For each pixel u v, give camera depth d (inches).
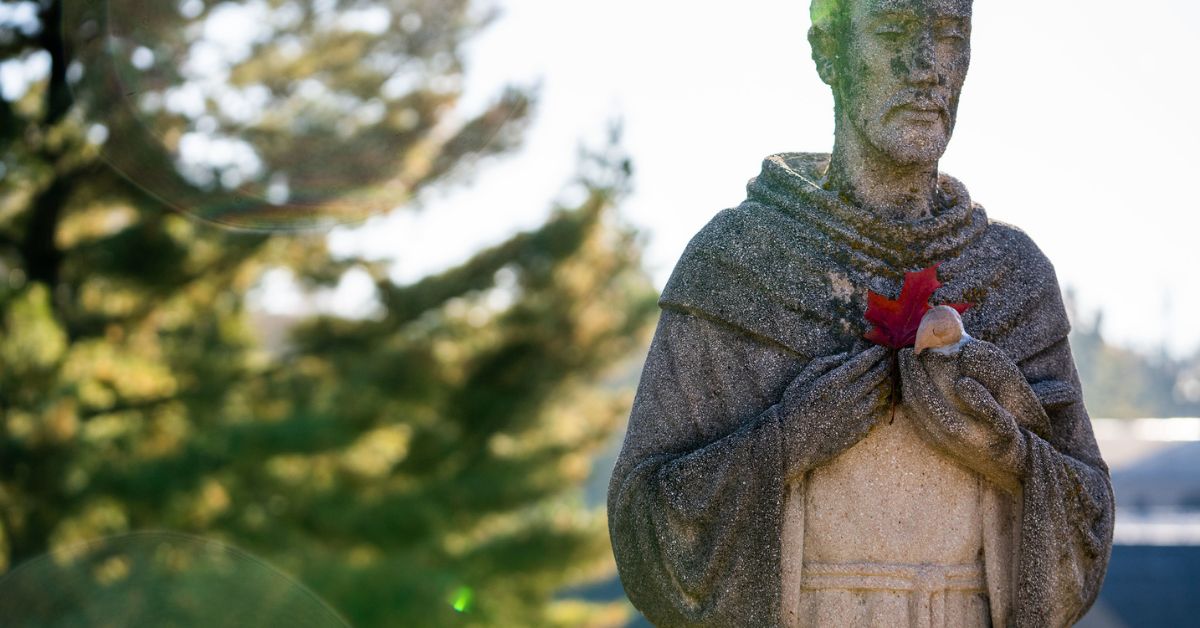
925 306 109.0
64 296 378.0
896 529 109.3
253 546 362.0
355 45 315.3
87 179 367.6
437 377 393.1
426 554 383.2
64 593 347.3
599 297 407.8
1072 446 113.1
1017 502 109.1
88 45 286.8
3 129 358.3
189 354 374.3
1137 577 436.5
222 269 375.6
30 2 346.6
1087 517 110.1
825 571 109.3
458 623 380.5
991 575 109.1
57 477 335.3
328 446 361.1
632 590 111.6
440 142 323.9
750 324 111.7
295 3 306.5
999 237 116.6
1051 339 114.1
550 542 398.6
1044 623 107.0
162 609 350.0
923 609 108.6
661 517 109.0
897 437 109.7
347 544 382.0
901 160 114.2
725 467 107.7
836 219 113.7
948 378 106.7
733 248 113.7
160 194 297.0
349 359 385.7
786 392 109.1
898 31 114.0
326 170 304.0
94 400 362.6
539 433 415.2
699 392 112.7
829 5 118.4
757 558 106.9
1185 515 550.9
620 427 421.1
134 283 371.6
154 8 287.1
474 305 401.1
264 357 395.2
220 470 352.5
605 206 391.5
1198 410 1093.8
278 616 354.3
